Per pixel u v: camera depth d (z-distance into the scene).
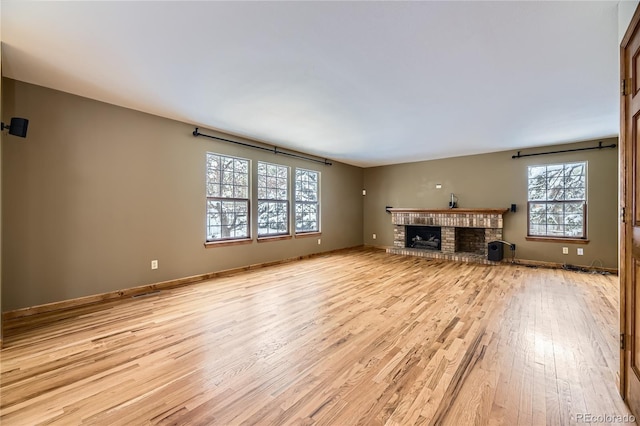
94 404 1.65
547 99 3.29
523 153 5.80
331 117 3.95
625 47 1.65
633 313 1.57
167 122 4.11
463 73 2.70
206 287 4.06
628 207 1.62
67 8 1.85
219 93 3.20
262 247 5.50
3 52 2.39
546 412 1.58
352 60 2.48
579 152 5.23
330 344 2.38
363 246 8.25
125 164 3.71
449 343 2.39
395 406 1.63
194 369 2.01
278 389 1.79
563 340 2.44
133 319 2.90
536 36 2.12
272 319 2.90
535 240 5.65
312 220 6.79
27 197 3.02
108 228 3.57
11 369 2.01
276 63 2.54
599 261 5.05
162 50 2.36
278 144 5.58
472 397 1.71
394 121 4.11
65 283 3.25
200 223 4.51
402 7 1.82
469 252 6.46
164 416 1.56
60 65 2.62
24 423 1.51
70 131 3.28
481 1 1.76
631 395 1.57
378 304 3.34
